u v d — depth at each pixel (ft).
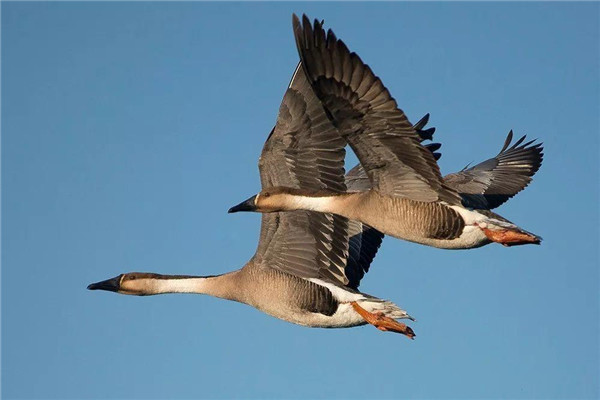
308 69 43.96
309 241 55.67
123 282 58.90
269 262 55.77
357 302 53.88
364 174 62.69
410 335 52.65
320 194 53.57
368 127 46.52
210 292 57.67
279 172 55.83
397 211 50.26
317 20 43.93
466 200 61.72
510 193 63.10
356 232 58.34
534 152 64.85
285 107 55.06
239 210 54.39
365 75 43.93
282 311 55.36
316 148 54.95
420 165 48.49
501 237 49.62
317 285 54.60
